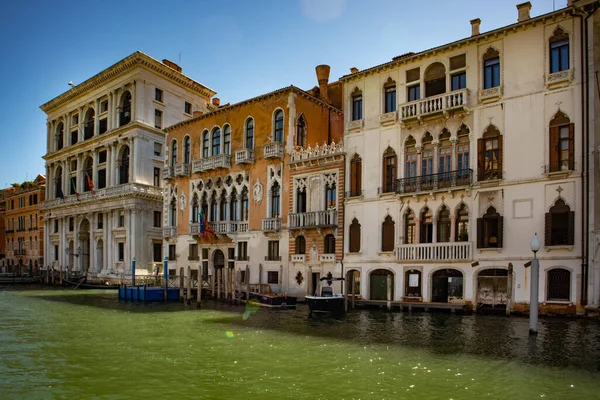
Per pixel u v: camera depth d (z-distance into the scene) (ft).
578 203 66.08
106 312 85.40
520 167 71.36
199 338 58.85
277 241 101.91
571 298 65.62
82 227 172.14
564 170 67.46
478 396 35.78
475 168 75.72
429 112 79.87
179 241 125.70
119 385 39.70
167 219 129.90
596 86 65.72
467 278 74.49
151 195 149.79
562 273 67.00
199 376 42.01
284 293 98.12
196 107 166.09
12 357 49.32
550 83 69.51
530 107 71.26
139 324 70.49
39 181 219.00
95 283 153.89
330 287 81.82
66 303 101.86
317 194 95.25
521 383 38.27
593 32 66.39
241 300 97.40
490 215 73.46
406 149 83.97
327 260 91.61
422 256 78.69
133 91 149.28
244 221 108.17
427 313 74.79
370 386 38.50
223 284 106.11
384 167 86.28
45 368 44.98
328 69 114.32
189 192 123.75
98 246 164.66
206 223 111.34
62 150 177.99
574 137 67.15
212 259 116.37
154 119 152.05
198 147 122.31
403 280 81.30
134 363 46.62
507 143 72.95
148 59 147.02
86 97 169.58
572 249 65.87
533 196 69.82
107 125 159.74
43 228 205.87
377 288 84.99
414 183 81.46
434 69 82.33
